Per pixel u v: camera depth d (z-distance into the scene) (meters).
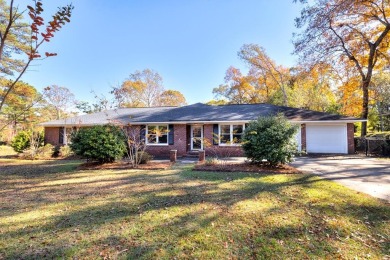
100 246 3.34
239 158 14.05
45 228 3.98
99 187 6.98
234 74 37.16
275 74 32.41
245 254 3.11
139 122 16.47
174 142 16.42
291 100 28.30
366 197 5.34
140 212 4.69
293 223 4.02
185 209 4.78
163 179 7.93
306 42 17.81
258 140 9.37
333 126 16.08
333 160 12.37
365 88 18.73
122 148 11.70
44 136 18.55
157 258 3.03
